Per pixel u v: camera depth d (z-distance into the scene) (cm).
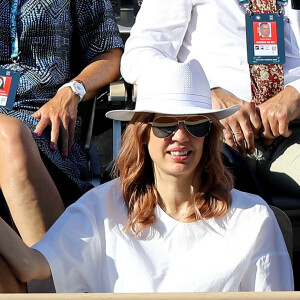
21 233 572
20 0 704
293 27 730
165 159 492
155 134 490
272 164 691
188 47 736
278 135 682
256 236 495
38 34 701
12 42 698
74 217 494
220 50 719
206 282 479
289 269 499
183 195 502
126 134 513
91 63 739
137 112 505
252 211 505
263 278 491
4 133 574
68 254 478
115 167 546
